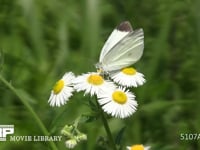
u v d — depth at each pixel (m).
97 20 0.40
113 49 0.24
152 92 0.37
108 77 0.24
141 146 0.26
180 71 0.39
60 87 0.24
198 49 0.40
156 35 0.41
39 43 0.42
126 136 0.35
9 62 0.39
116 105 0.23
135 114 0.36
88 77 0.24
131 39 0.24
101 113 0.23
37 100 0.35
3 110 0.35
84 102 0.24
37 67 0.40
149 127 0.36
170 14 0.40
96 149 0.33
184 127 0.36
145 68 0.38
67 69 0.39
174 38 0.41
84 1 0.41
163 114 0.36
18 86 0.37
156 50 0.38
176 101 0.35
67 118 0.32
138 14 0.42
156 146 0.33
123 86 0.26
